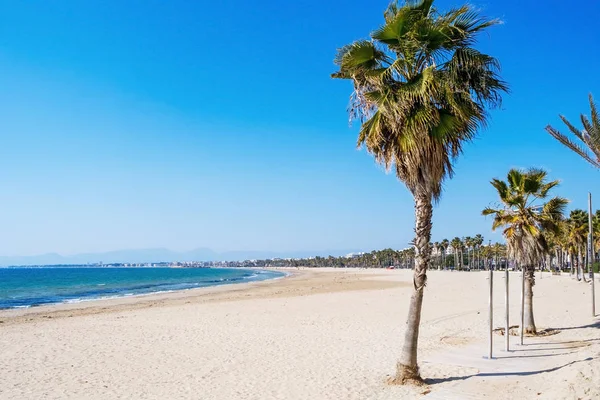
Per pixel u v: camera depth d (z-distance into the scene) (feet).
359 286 180.96
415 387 31.12
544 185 49.29
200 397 31.55
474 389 29.86
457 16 29.48
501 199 51.03
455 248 452.35
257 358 43.60
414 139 29.04
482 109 31.35
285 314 79.25
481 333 53.52
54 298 153.38
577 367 29.27
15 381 36.55
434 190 31.35
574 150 36.63
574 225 171.94
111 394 32.76
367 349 46.68
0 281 307.58
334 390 31.96
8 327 67.82
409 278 266.77
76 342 53.72
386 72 29.94
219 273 528.63
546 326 57.21
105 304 117.60
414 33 29.17
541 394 27.48
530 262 49.70
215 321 70.95
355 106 32.83
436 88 28.50
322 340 52.47
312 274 432.25
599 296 101.45
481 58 29.76
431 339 50.80
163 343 52.44
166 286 230.07
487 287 153.48
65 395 32.68
